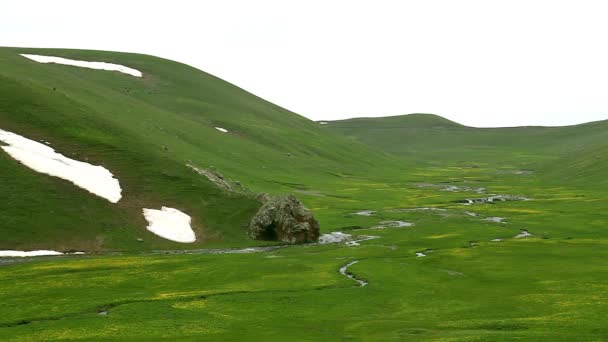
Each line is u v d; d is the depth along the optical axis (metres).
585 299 56.22
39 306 54.59
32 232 85.56
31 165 100.88
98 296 58.75
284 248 92.12
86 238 88.19
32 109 121.31
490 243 94.25
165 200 104.38
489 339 41.72
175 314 51.50
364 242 98.19
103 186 102.38
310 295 59.50
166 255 83.44
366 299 57.94
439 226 116.06
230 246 93.81
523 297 58.00
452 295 59.72
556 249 87.44
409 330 46.03
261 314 52.09
